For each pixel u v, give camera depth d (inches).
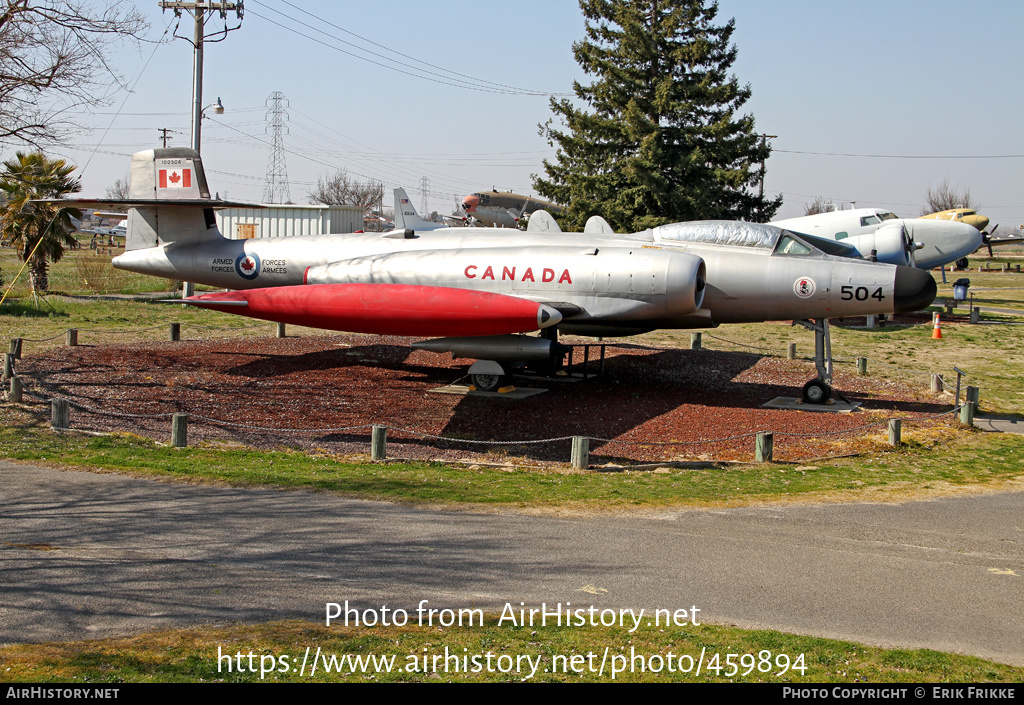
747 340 897.5
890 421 493.7
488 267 624.1
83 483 362.9
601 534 319.9
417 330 557.3
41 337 734.5
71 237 1089.4
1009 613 252.1
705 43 1453.0
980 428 546.6
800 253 604.4
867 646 225.0
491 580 266.7
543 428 515.5
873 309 581.6
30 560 269.7
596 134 1449.3
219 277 740.7
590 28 1535.4
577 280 601.3
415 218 1184.2
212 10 964.0
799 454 474.0
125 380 577.9
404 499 358.9
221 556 280.4
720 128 1379.2
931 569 290.7
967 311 1221.7
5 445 416.2
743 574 279.7
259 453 432.1
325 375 640.4
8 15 596.1
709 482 410.9
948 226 1173.1
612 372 699.4
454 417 534.3
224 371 632.4
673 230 645.3
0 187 1047.6
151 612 231.9
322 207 1170.6
